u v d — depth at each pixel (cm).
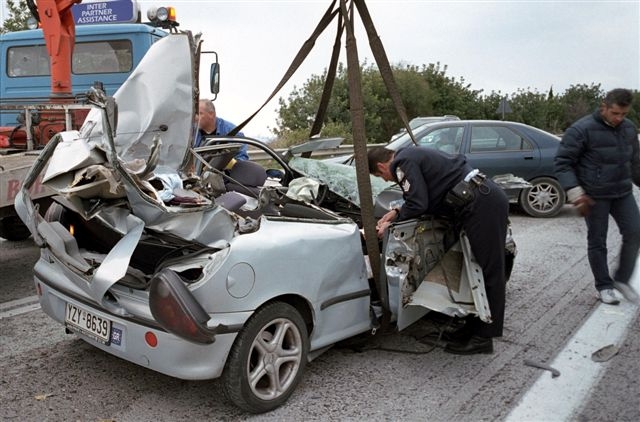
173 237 310
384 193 445
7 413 320
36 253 696
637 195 1077
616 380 370
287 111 2503
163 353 293
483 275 389
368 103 2798
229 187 434
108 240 342
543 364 392
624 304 510
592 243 510
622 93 459
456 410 331
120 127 350
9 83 845
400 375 374
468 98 4000
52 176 291
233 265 296
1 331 441
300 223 350
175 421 315
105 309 314
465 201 371
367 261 402
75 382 358
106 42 796
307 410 329
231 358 304
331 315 353
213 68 675
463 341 414
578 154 483
